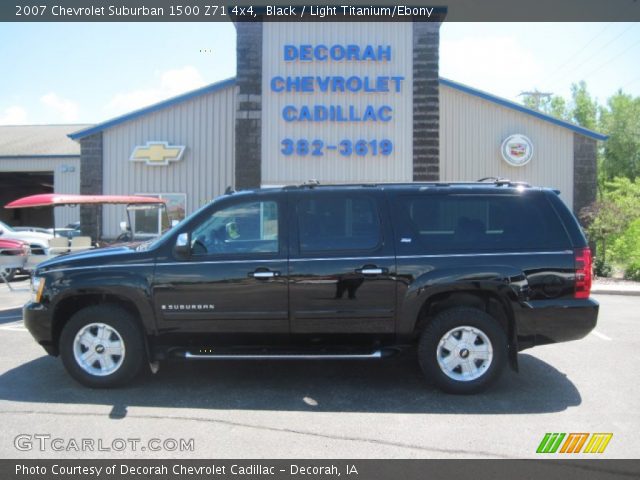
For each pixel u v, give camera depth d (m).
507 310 5.31
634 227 15.87
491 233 5.32
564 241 5.24
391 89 14.79
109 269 5.32
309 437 4.26
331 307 5.23
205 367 6.18
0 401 5.03
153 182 16.94
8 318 9.26
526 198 5.39
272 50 14.81
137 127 16.94
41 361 6.38
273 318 5.25
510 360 5.34
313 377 5.82
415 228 5.33
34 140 32.62
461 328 5.20
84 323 5.33
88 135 16.88
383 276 5.20
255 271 5.23
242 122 14.82
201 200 16.88
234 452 3.99
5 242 13.56
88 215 16.92
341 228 5.38
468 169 17.31
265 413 4.77
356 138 14.84
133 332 5.32
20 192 39.53
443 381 5.20
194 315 5.26
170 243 5.37
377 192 5.45
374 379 5.75
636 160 41.78
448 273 5.15
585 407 4.94
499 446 4.11
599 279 15.65
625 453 3.99
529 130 17.34
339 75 14.81
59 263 5.45
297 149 14.81
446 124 17.30
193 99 16.92
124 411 4.79
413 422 4.57
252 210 5.44
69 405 4.93
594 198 17.36
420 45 14.77
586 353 6.90
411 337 5.29
